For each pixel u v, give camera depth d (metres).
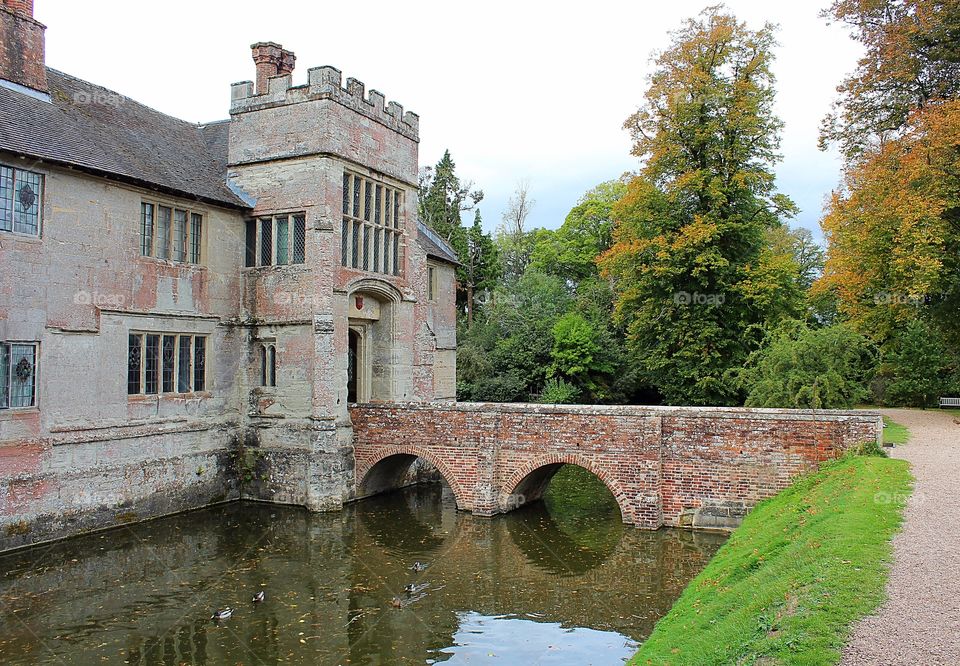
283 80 23.73
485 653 11.98
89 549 17.64
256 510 22.25
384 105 26.03
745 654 7.78
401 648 12.17
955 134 22.38
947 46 25.39
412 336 27.45
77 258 18.73
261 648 12.10
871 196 25.56
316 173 23.06
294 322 23.25
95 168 18.86
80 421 18.69
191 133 26.78
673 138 32.31
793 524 13.45
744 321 31.50
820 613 7.98
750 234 31.72
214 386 23.22
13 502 17.02
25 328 17.33
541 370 44.34
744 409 20.31
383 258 26.06
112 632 12.69
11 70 19.41
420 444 22.62
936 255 22.52
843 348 23.92
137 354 20.75
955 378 32.28
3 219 17.03
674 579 15.68
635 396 45.31
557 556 17.45
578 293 54.00
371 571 16.33
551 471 23.83
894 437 19.94
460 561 17.12
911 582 8.69
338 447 22.88
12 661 11.45
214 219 23.34
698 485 19.42
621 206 33.38
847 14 27.88
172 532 19.52
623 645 12.29
